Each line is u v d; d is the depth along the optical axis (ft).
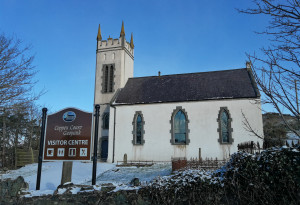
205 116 85.35
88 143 37.32
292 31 21.08
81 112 38.73
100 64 117.39
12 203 31.35
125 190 29.71
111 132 93.86
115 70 114.42
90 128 37.86
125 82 117.80
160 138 87.97
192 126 85.76
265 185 24.27
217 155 81.35
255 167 25.50
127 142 90.84
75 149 37.50
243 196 24.82
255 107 81.10
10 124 124.06
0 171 76.69
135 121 91.97
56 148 38.14
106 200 29.12
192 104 87.71
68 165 38.29
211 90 90.84
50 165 82.69
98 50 119.55
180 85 99.50
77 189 32.91
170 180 29.43
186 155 83.92
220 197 25.79
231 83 92.22
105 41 119.65
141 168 72.43
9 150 109.50
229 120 82.43
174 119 88.74
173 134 87.10
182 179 28.78
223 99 84.53
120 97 100.58
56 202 30.32
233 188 25.91
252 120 80.43
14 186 33.45
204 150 82.79
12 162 88.58
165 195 27.84
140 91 101.91
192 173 29.68
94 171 35.55
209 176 28.12
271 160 24.93
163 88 100.07
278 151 25.32
